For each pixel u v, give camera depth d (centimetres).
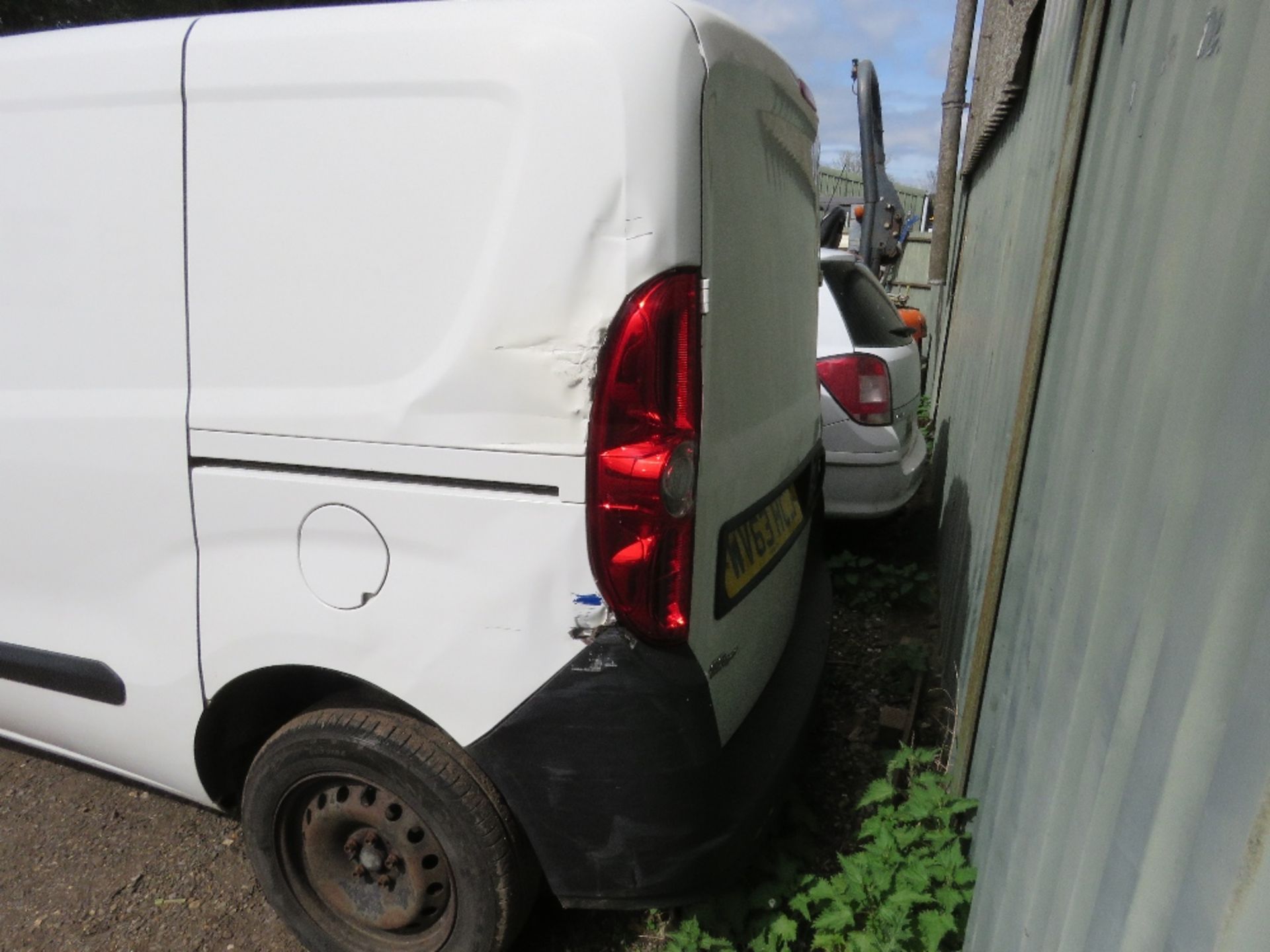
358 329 176
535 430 165
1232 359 99
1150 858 102
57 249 202
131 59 189
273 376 185
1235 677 87
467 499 170
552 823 181
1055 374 201
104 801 282
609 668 169
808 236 256
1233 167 106
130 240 194
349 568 183
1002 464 266
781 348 226
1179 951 92
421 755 187
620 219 156
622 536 164
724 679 194
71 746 246
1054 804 149
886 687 349
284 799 209
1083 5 222
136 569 208
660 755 173
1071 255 201
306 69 173
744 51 184
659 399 162
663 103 155
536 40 158
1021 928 157
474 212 164
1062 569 167
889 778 259
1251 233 98
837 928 205
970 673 247
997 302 369
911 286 1312
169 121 187
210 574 199
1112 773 120
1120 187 164
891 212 964
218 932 233
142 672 214
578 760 175
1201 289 112
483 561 172
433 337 170
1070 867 134
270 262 182
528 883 196
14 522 220
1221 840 85
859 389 422
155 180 190
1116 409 145
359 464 178
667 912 231
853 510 431
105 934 232
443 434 170
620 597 166
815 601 282
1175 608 106
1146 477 124
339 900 214
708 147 165
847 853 256
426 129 166
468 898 193
